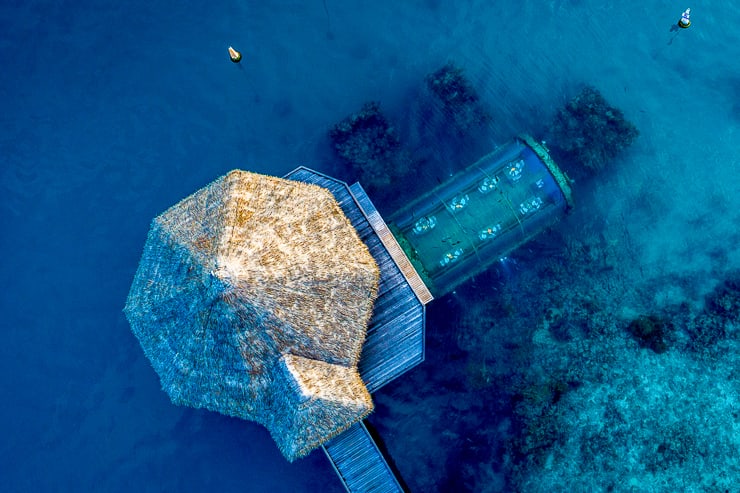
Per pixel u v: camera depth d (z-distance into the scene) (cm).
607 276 3266
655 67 3322
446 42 3341
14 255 3284
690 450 3133
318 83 3331
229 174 2622
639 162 3272
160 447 3212
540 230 3119
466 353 3234
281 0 3366
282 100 3328
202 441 3212
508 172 2945
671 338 3216
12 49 3344
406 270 2775
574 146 3167
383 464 2822
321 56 3350
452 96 3241
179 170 3300
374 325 2777
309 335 2500
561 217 3131
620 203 3262
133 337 3253
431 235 2925
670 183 3272
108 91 3341
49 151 3316
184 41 3362
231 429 3212
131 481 3195
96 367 3241
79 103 3334
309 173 2869
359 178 3259
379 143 3206
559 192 2938
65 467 3206
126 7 3372
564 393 3200
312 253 2508
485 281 3253
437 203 2978
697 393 3175
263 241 2433
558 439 3161
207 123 3325
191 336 2523
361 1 3366
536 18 3347
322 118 3312
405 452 3194
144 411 3231
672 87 3312
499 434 3192
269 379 2530
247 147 3306
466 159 3250
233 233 2409
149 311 2591
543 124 3272
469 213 2920
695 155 3284
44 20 3359
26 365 3241
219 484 3181
